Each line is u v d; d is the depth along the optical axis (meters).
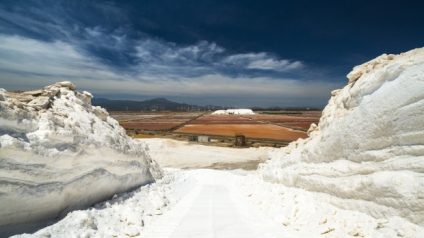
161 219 9.35
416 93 6.52
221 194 16.09
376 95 7.80
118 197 10.73
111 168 10.58
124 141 12.89
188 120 134.62
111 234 7.25
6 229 6.14
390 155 7.14
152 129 90.00
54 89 9.90
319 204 9.22
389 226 6.52
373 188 7.26
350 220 7.60
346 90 10.59
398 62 7.23
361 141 8.12
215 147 54.88
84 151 8.69
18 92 8.99
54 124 7.86
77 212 7.44
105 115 13.24
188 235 7.64
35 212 6.83
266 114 197.88
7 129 6.48
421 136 6.42
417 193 6.11
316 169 10.41
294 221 8.89
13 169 6.29
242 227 8.51
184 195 15.06
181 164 43.12
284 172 13.48
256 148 54.47
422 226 5.99
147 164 16.28
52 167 7.32
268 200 12.12
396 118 6.96
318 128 13.15
